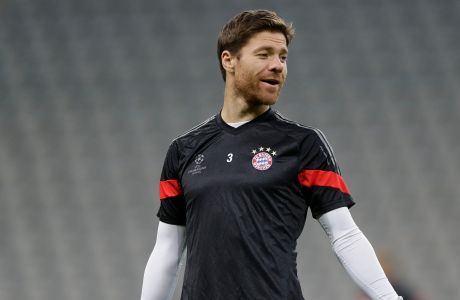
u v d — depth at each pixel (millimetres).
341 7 45500
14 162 42125
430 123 41844
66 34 45781
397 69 43500
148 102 43188
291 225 9844
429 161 40562
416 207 38875
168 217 10859
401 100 42531
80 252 38750
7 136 43031
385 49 44188
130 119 42781
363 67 43562
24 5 46656
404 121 41844
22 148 42531
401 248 37531
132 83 43875
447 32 44656
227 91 10531
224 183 9828
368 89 42875
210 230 9797
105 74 44375
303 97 42500
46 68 44844
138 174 41156
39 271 38312
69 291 37531
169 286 11055
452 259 37156
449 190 39594
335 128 41594
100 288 37438
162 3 46312
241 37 10180
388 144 41094
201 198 9938
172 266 10977
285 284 9609
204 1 46188
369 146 41062
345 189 10141
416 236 38000
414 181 39844
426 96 42688
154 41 45125
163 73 44094
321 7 45500
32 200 40844
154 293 11016
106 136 42469
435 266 36938
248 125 10219
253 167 9852
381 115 42031
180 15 45812
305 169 9945
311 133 10070
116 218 39750
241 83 10180
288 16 45344
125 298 37219
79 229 39688
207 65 44281
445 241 37844
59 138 42688
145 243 38906
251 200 9719
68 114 43344
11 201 40938
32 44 45594
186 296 9969
